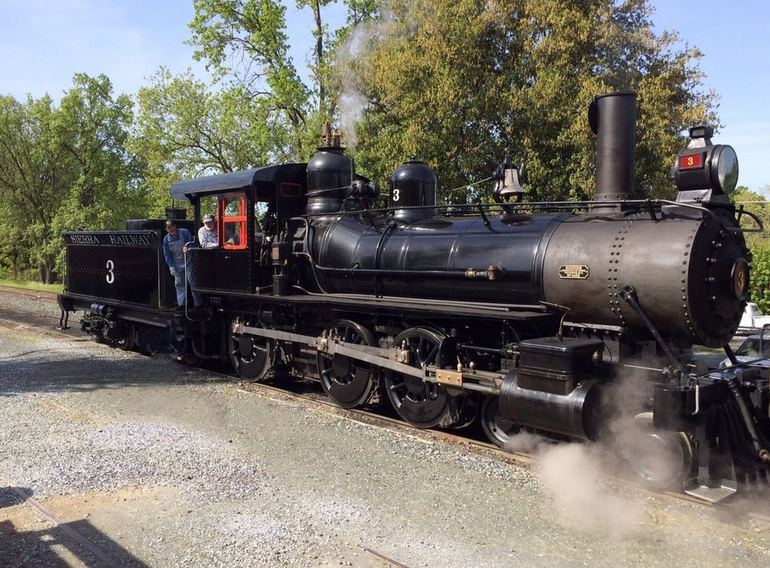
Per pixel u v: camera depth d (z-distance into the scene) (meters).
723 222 5.46
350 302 7.49
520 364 5.67
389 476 5.48
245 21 23.33
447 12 15.63
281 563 3.99
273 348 8.96
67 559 4.03
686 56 15.61
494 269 6.20
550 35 15.41
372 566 3.96
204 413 7.50
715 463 4.93
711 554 4.08
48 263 37.06
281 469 5.63
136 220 12.72
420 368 6.88
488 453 6.12
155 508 4.81
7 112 36.16
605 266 5.48
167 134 25.31
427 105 15.71
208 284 9.88
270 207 9.32
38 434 6.57
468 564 3.98
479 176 16.75
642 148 14.59
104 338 13.02
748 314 14.85
